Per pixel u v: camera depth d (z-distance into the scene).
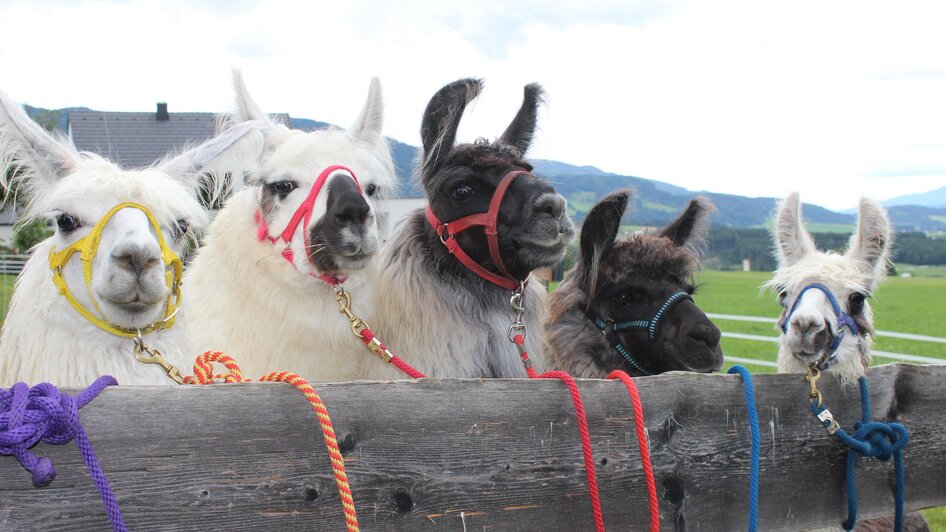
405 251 2.17
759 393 1.72
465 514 1.56
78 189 1.83
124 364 1.89
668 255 2.31
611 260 2.33
